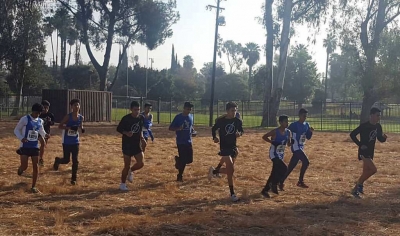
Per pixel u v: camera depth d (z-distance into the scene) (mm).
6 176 11750
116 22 47250
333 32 37156
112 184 11156
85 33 45812
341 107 49438
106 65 46594
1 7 43781
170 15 48031
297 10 39969
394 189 11055
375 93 35062
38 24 46219
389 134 30844
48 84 67562
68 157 11266
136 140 10484
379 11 34750
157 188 10789
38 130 9945
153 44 48250
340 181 12172
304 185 11055
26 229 6957
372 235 7016
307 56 76938
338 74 88188
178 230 7012
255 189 10758
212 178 12039
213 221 7574
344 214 8367
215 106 61938
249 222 7520
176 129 11516
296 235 6953
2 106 46031
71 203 8859
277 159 9891
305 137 10961
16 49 44875
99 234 6750
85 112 37938
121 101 61250
